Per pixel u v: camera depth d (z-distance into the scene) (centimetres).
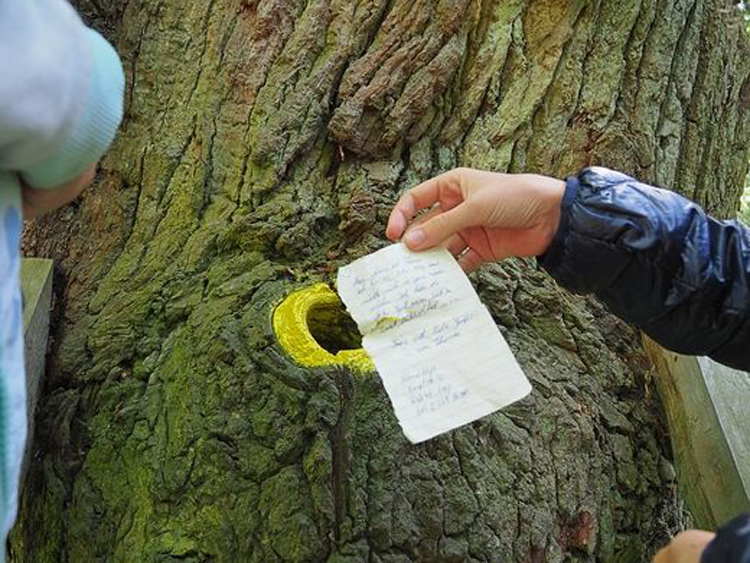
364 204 67
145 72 80
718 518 58
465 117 76
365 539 53
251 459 55
